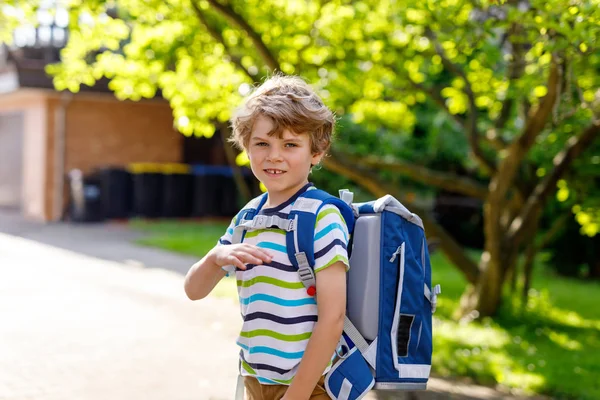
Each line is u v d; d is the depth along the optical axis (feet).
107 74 27.25
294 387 5.96
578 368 19.17
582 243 46.47
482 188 28.25
